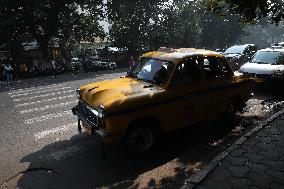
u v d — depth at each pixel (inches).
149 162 222.4
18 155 247.0
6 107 439.5
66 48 1407.5
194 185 178.9
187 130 284.2
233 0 243.4
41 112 391.9
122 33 1369.3
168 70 240.8
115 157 234.1
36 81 814.5
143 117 224.4
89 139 275.6
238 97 298.4
